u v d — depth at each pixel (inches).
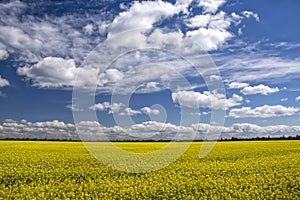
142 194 517.0
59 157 879.7
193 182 586.9
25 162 795.4
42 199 490.3
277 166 732.7
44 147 1210.0
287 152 1018.7
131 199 503.5
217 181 593.9
